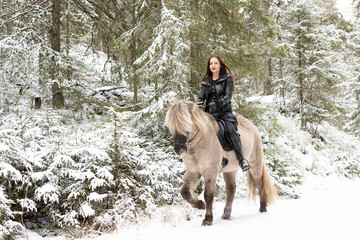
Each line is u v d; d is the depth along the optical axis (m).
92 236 4.50
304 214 4.85
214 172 4.36
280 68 15.07
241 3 8.59
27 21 11.02
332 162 11.81
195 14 8.90
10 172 5.02
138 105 9.80
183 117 3.85
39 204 5.70
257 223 4.28
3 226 4.32
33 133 5.82
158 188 6.54
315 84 13.51
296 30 13.86
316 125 13.72
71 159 5.61
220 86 4.83
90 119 10.77
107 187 6.07
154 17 9.22
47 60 10.44
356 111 17.05
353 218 4.18
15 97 10.40
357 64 16.84
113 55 12.20
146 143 8.14
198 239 3.64
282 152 9.88
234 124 4.74
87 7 12.09
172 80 8.39
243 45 9.44
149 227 4.68
